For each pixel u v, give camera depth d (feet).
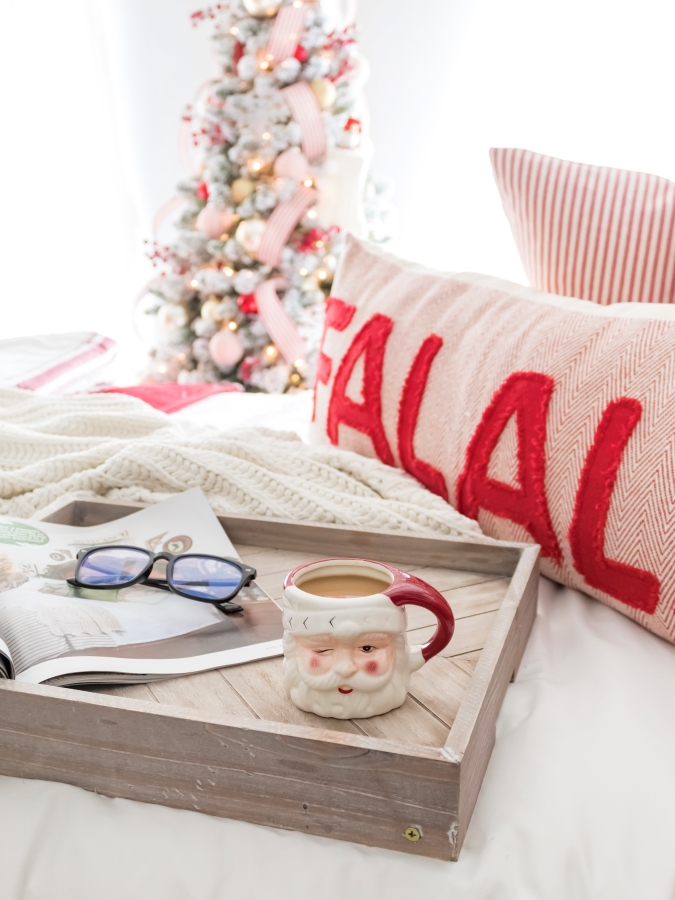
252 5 6.64
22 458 3.21
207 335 7.23
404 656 1.58
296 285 6.97
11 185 9.77
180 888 1.42
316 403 3.65
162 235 10.24
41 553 2.22
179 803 1.50
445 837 1.34
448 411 2.76
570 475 2.23
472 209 9.56
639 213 2.64
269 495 2.72
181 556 2.10
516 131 9.03
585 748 1.63
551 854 1.43
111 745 1.51
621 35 8.23
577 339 2.38
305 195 6.82
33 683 1.56
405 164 9.70
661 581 1.99
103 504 2.62
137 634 1.84
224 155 6.93
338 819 1.39
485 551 2.25
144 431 3.55
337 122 6.88
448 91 9.25
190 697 1.64
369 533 2.35
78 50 9.56
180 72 9.72
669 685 1.87
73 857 1.48
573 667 1.97
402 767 1.31
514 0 8.64
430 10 9.04
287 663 1.59
